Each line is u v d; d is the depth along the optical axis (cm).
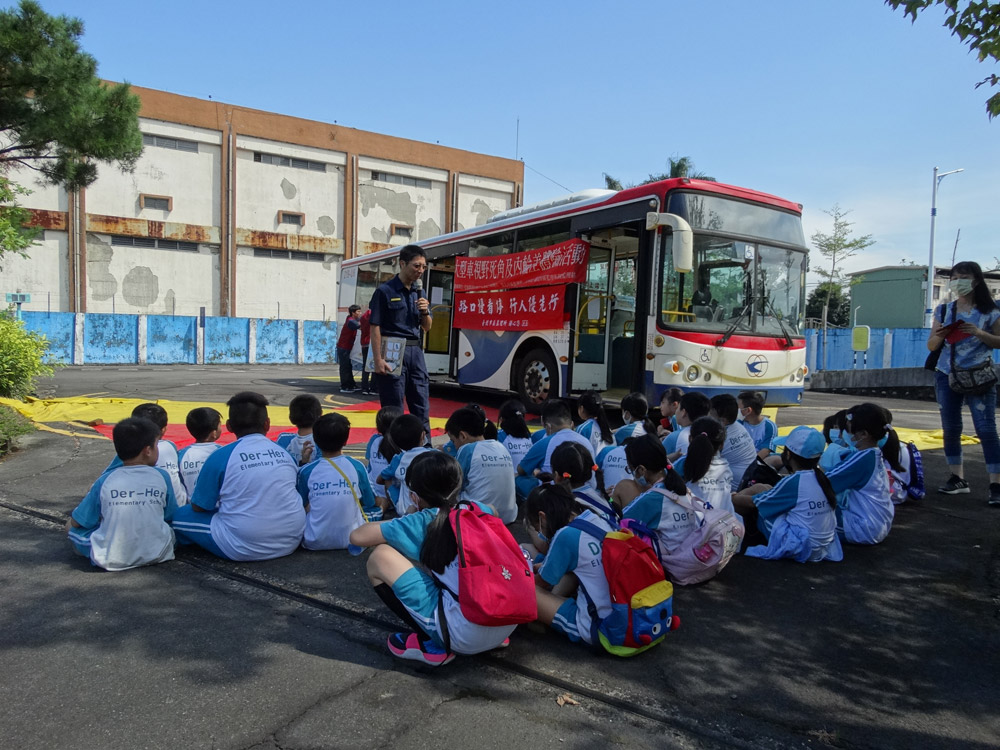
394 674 297
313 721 260
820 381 1819
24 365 1009
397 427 476
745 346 895
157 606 358
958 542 501
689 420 550
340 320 1738
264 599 371
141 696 273
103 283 2830
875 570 445
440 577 299
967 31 479
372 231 3416
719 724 269
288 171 3195
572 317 984
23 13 1219
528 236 1109
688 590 406
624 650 312
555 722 266
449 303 1343
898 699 293
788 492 458
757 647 336
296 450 523
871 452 483
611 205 941
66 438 791
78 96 1281
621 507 437
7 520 493
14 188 1172
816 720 275
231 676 290
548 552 340
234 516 418
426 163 3525
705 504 411
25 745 240
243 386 1475
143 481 415
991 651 338
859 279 3067
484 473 486
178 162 2942
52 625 333
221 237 3023
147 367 2392
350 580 400
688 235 815
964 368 594
